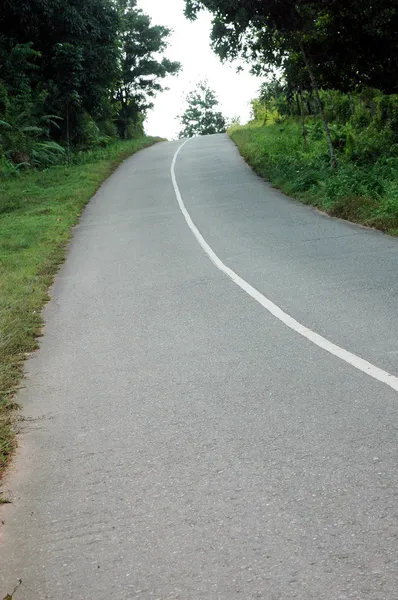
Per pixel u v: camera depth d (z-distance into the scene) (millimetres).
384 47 23453
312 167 24438
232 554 3020
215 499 3553
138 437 4570
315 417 4492
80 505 3713
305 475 3682
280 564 2895
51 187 27969
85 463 4270
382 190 17641
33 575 3088
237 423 4570
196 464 4020
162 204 21406
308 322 7047
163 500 3627
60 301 9719
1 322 8039
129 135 77500
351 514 3213
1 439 4746
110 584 2932
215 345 6617
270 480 3682
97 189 28109
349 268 9695
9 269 12242
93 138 48312
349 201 15898
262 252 11906
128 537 3297
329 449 3973
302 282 9102
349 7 21844
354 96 39844
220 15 23250
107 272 11656
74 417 5145
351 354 5793
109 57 47906
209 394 5230
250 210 18188
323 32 23422
